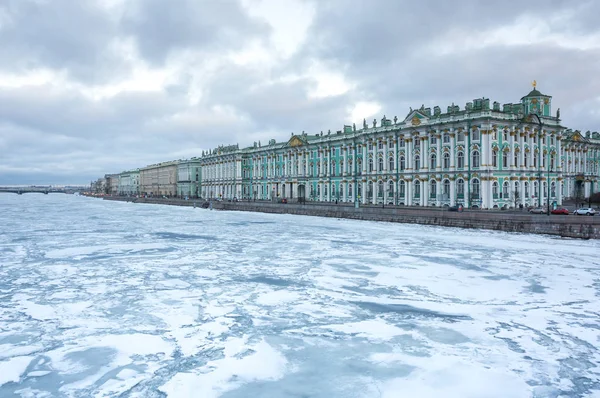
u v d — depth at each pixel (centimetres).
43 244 4284
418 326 1800
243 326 1811
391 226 5722
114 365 1441
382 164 8188
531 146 6925
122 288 2448
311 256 3462
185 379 1345
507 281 2542
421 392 1259
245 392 1265
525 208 6506
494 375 1355
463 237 4444
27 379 1346
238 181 13350
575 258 3238
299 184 10706
